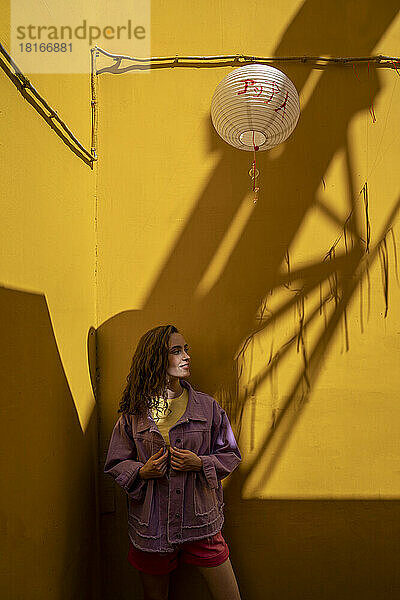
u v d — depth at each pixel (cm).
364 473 275
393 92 282
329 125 283
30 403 187
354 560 274
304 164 283
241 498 275
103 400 280
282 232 281
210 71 284
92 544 265
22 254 183
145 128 283
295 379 278
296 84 283
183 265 281
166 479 235
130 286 281
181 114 283
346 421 277
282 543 274
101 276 281
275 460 276
